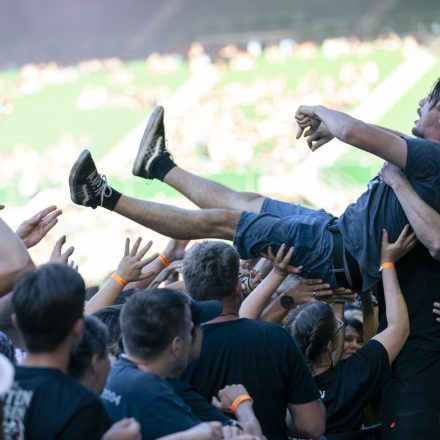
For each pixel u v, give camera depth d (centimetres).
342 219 590
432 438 550
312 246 591
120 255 2539
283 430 479
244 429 423
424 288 574
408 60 3412
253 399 470
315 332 535
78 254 2564
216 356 474
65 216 2592
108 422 349
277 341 477
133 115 3556
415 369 564
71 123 3584
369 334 631
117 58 3962
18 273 403
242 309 563
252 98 3384
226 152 3064
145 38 4434
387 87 3369
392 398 565
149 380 400
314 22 4116
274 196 2677
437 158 558
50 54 4016
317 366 539
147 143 701
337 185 2650
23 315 344
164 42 3888
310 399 479
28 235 555
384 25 3675
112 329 485
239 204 677
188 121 3316
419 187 562
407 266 577
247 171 2733
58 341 347
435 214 548
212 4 4447
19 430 334
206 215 618
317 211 626
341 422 525
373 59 3438
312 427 478
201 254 483
